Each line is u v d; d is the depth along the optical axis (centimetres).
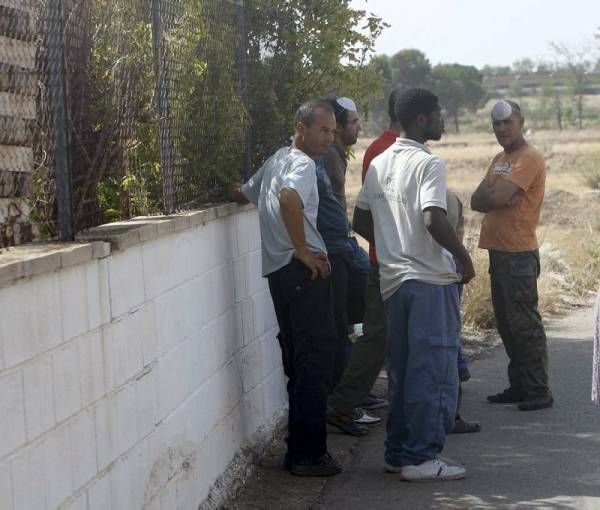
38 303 362
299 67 822
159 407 488
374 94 876
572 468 627
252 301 681
